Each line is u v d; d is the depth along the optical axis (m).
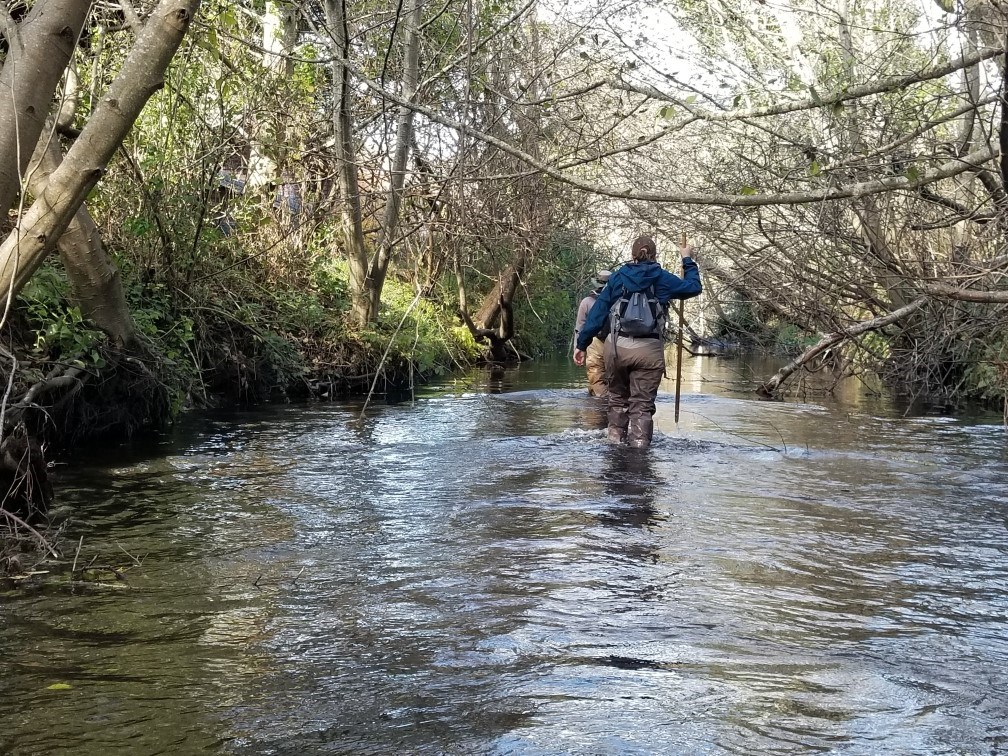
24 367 7.39
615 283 9.52
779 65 10.86
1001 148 7.26
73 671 3.57
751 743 3.06
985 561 5.34
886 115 8.62
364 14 12.41
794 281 10.62
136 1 9.61
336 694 3.40
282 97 13.36
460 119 11.91
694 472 7.97
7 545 5.30
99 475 7.34
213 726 3.12
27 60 4.79
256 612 4.29
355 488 7.13
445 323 21.42
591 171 12.44
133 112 4.94
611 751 2.98
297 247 15.82
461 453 8.81
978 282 9.71
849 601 4.60
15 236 4.83
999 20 7.01
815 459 8.77
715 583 4.84
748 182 9.96
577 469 8.05
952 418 12.18
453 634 4.05
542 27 11.70
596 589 4.71
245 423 10.73
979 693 3.51
